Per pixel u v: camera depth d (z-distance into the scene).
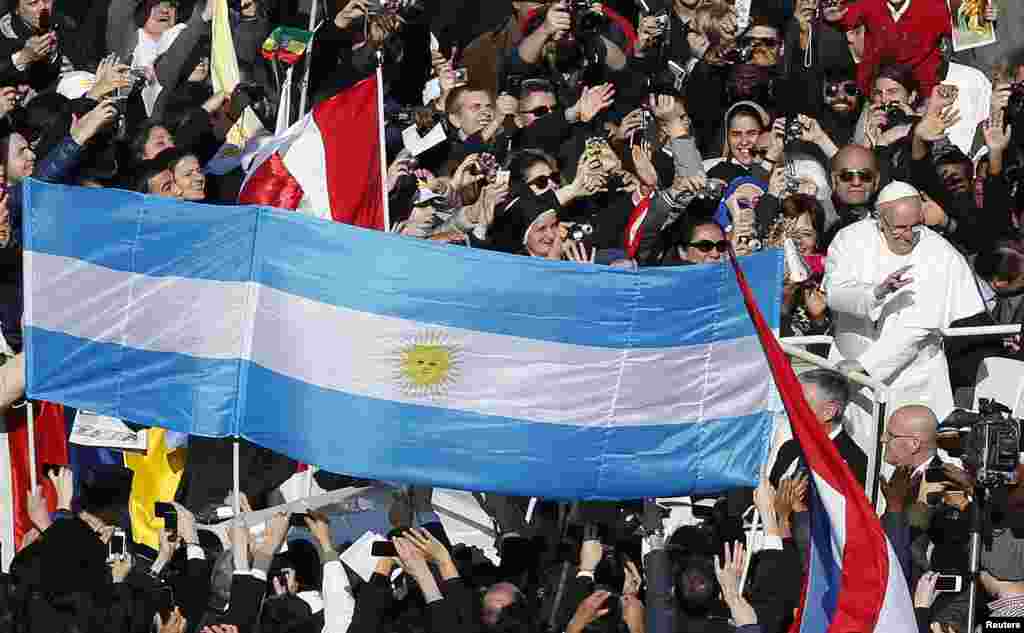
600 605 28.45
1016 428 30.08
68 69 39.81
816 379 31.08
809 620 27.44
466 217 36.16
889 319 34.25
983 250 38.25
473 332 28.58
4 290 33.84
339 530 30.06
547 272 28.64
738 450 29.39
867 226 34.59
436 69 39.94
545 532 30.58
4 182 35.03
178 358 28.73
